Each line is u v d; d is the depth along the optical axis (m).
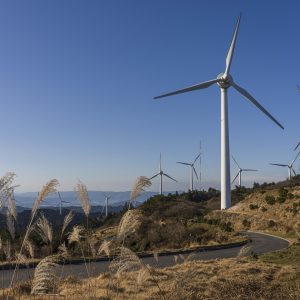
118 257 7.65
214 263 24.34
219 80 75.62
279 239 49.50
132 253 7.45
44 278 7.38
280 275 21.38
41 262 7.51
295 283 18.14
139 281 7.75
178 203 80.19
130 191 7.32
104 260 21.44
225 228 56.59
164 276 14.80
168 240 49.28
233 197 97.69
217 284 17.55
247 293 16.62
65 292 11.34
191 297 13.66
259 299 15.64
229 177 78.81
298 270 22.84
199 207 84.25
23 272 11.94
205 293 15.73
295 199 68.00
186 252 33.91
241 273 20.98
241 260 25.92
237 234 52.44
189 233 51.66
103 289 12.33
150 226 51.97
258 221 65.75
